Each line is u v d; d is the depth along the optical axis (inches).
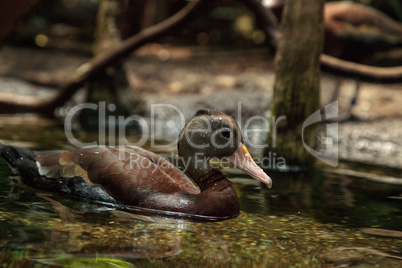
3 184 221.6
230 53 701.9
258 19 350.6
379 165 307.9
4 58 589.9
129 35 414.3
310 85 286.8
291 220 194.1
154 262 145.6
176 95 490.6
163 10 804.6
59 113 442.3
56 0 826.2
